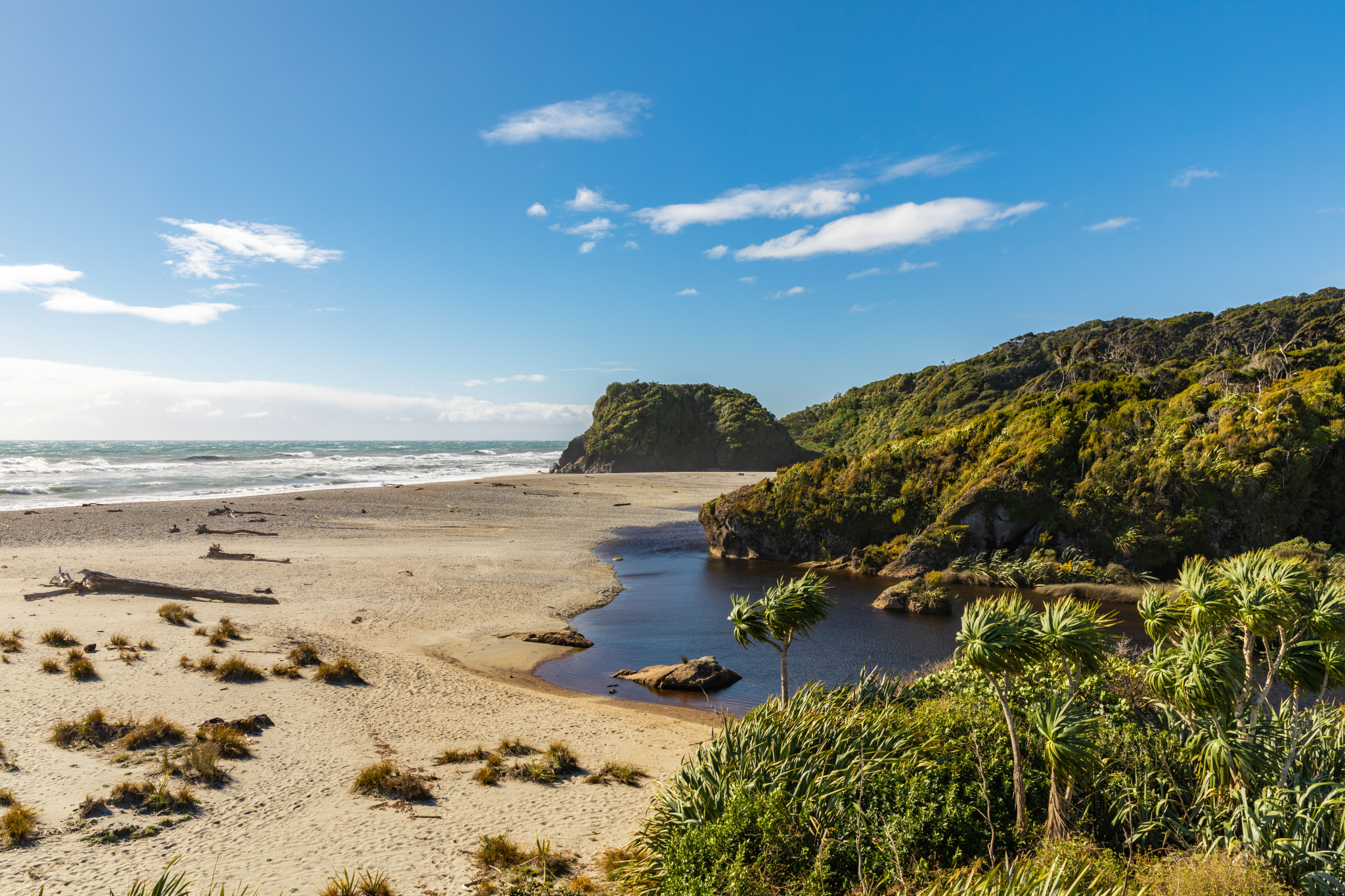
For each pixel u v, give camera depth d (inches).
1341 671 298.7
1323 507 1264.8
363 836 402.6
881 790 335.3
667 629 1066.7
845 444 7450.8
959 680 495.8
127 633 831.1
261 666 737.6
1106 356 4601.4
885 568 1489.9
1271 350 2119.8
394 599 1148.5
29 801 414.0
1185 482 1286.9
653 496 3326.8
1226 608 318.0
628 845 381.7
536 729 624.4
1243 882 247.0
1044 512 1407.5
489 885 346.3
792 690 794.2
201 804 428.8
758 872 285.0
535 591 1280.8
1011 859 296.5
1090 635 325.1
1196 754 340.8
